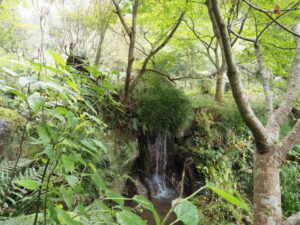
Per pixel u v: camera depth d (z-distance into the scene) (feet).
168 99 11.30
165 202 10.62
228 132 13.08
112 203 6.18
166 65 15.25
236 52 15.17
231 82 4.93
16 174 4.44
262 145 5.15
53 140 1.46
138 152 10.19
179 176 12.24
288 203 10.27
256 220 4.89
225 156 11.30
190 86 20.44
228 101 15.78
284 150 5.13
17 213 3.49
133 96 10.97
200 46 18.67
